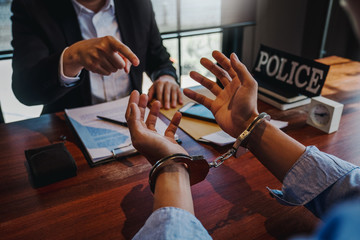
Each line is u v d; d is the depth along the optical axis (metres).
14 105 2.58
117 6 1.43
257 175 0.79
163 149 0.56
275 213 0.66
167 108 1.15
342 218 0.12
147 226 0.45
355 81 1.43
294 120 1.08
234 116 0.71
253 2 2.90
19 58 1.21
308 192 0.57
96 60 0.91
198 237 0.43
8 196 0.72
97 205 0.68
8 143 0.95
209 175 0.79
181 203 0.49
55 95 1.15
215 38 3.14
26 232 0.61
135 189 0.74
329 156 0.59
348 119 1.08
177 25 2.73
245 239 0.59
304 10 3.14
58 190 0.73
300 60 1.15
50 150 0.81
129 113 0.63
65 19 1.32
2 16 2.08
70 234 0.61
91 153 0.85
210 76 3.24
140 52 1.54
